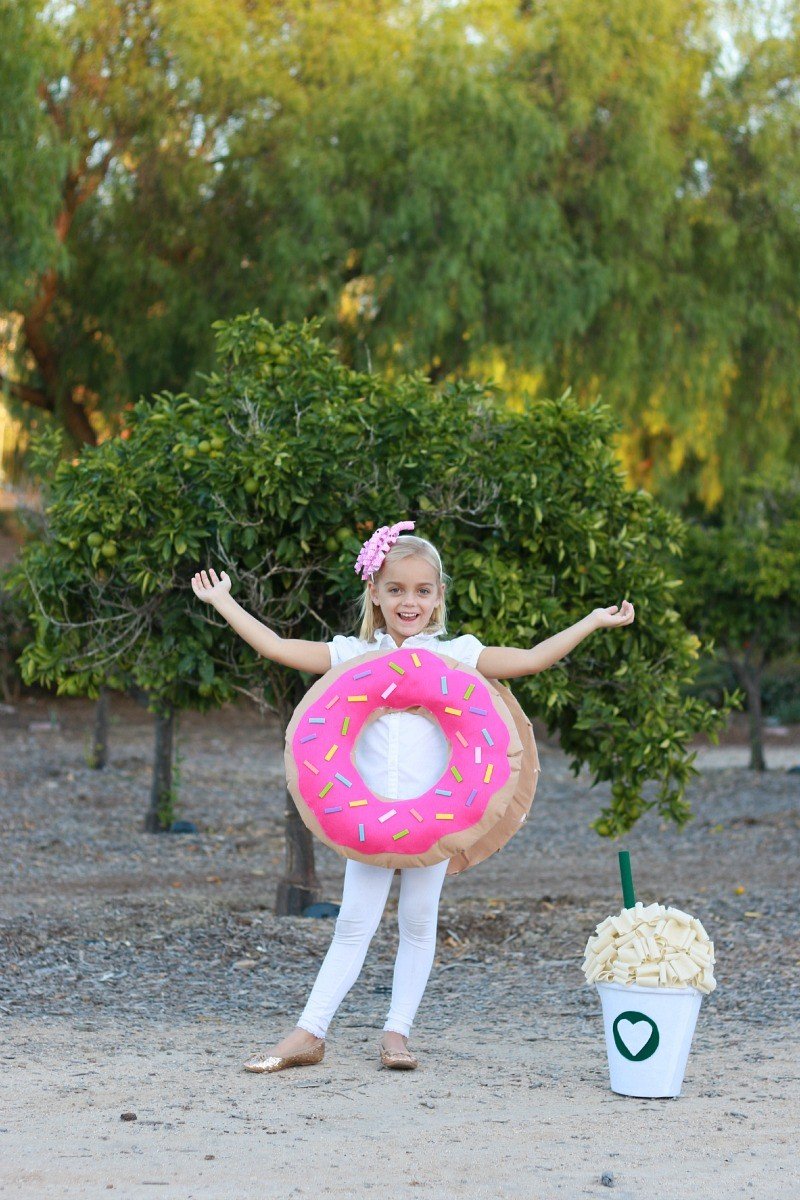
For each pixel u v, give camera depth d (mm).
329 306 15695
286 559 5914
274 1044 4688
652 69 16266
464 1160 3426
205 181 16125
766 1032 4930
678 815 6422
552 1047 4707
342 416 5988
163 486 5875
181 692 6621
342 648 4398
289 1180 3250
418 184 15359
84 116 15656
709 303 17203
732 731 19344
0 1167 3324
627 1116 3857
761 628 14203
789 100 17719
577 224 16531
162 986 5598
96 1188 3178
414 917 4402
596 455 6320
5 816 10805
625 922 4211
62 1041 4684
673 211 17078
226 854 9555
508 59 16531
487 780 4121
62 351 18125
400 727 4250
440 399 6250
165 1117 3768
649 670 6414
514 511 6094
